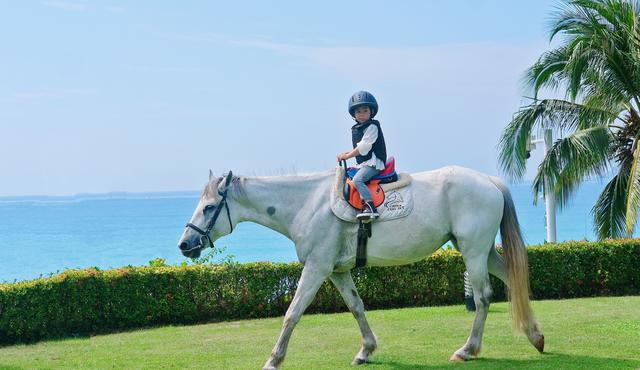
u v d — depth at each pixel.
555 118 13.60
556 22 13.53
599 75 12.61
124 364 6.76
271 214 6.36
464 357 6.28
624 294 11.82
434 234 6.27
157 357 7.07
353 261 6.23
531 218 59.28
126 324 9.68
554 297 11.69
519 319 6.36
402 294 10.99
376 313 9.94
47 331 9.09
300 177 6.41
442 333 7.95
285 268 10.43
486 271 6.33
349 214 6.09
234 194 6.38
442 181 6.32
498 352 6.63
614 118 13.50
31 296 8.90
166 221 70.19
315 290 6.12
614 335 7.45
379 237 6.16
